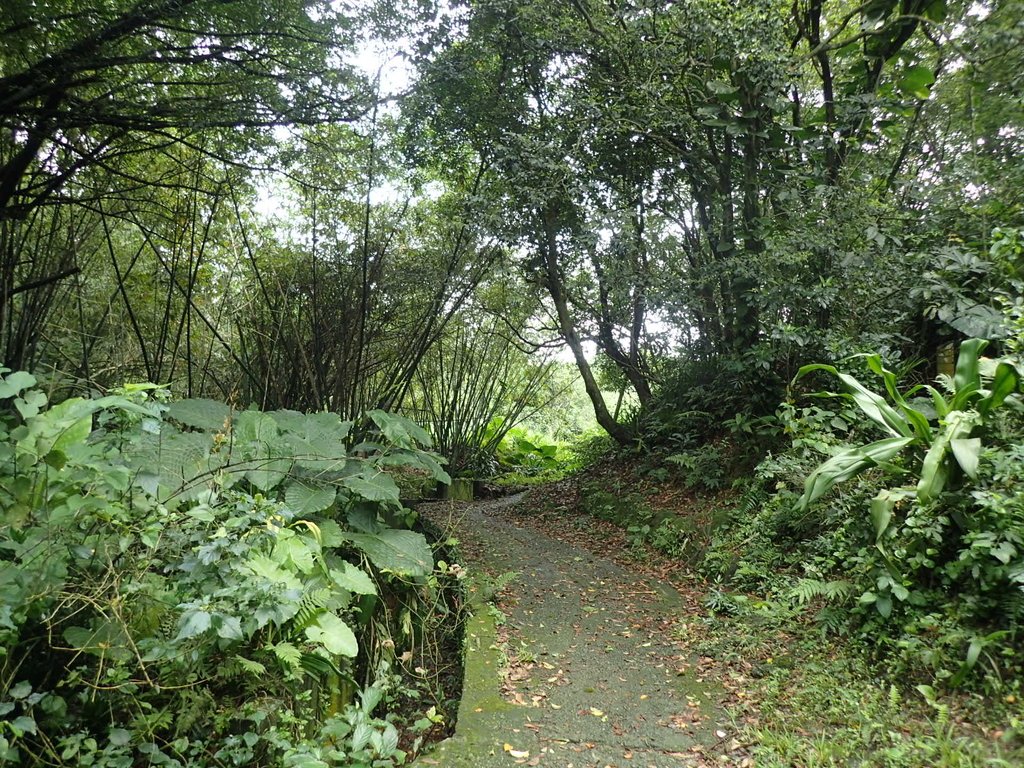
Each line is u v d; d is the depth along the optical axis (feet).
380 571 13.09
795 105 19.38
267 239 20.17
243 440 11.19
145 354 15.70
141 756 7.66
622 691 10.19
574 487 25.64
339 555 12.78
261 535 8.82
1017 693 7.78
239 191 20.07
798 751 7.95
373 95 17.43
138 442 9.85
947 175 15.99
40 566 7.52
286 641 9.21
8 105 13.01
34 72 12.96
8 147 14.74
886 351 14.83
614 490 22.65
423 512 23.34
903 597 9.34
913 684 8.84
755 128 17.87
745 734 8.67
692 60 17.84
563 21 18.94
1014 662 8.14
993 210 14.94
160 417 9.29
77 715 7.61
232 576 8.26
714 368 21.44
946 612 9.15
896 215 16.01
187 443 11.08
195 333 19.98
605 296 24.58
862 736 7.97
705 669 10.82
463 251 21.07
